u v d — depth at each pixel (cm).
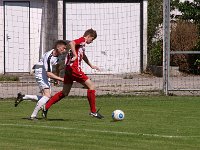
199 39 5475
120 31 5672
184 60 5384
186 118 2958
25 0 5666
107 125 2683
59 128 2577
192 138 2347
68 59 2919
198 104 3566
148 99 3803
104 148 2127
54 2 5550
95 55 5628
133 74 5588
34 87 4484
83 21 5600
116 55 5666
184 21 5584
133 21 5675
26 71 5703
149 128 2597
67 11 5556
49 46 5594
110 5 5644
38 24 5703
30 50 5700
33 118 2850
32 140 2281
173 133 2466
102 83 4794
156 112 3195
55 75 2892
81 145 2183
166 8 3991
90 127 2614
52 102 2909
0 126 2638
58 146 2164
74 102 3659
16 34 5669
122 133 2445
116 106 3466
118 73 5662
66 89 2925
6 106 3462
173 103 3606
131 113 3152
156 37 5847
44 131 2498
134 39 5678
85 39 2939
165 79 4038
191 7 5447
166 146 2177
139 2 5678
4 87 4497
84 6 5594
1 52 5628
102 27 5634
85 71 5578
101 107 3419
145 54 5666
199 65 5319
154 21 5850
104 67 5638
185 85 4512
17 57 5678
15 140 2280
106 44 5647
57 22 5506
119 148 2130
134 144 2209
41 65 2881
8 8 5634
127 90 4247
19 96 2925
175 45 5450
